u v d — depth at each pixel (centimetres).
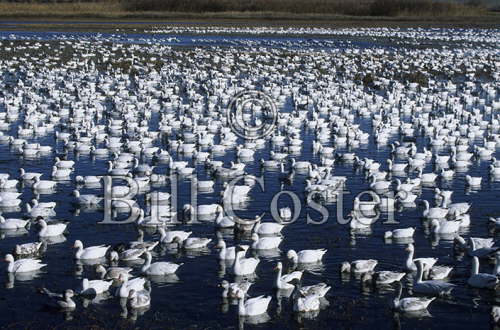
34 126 6569
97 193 4650
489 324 2847
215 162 5291
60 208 4328
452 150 5728
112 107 7825
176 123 6831
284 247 3706
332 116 7100
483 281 3159
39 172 5181
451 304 3022
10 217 4172
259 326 2823
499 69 10738
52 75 9369
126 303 3017
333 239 3828
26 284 3192
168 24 16975
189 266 3438
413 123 7106
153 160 5588
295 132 6456
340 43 14012
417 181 4900
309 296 2989
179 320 2867
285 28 16475
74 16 18475
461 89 9256
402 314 2933
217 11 19925
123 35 14538
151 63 10925
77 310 2947
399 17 19238
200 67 10669
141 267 3428
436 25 17775
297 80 9500
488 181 5069
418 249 3684
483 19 19238
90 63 10769
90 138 6047
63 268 3384
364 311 2958
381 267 3425
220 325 2828
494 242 3772
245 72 10375
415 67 11006
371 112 7812
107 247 3575
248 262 3344
